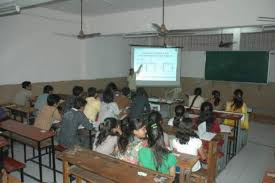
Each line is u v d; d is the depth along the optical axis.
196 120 3.39
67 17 6.55
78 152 2.19
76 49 6.92
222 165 3.57
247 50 6.77
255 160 4.00
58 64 6.46
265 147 4.65
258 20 4.52
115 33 6.56
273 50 6.54
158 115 2.63
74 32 6.78
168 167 1.94
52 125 3.54
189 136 2.49
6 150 2.71
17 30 5.49
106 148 2.46
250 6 4.58
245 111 4.41
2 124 3.26
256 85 6.93
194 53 7.95
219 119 3.98
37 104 4.51
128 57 8.72
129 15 6.25
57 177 3.19
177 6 5.48
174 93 7.09
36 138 2.76
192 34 7.07
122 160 2.02
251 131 5.77
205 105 3.38
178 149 2.51
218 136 3.15
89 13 6.52
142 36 7.75
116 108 3.88
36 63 5.95
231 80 7.09
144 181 1.67
